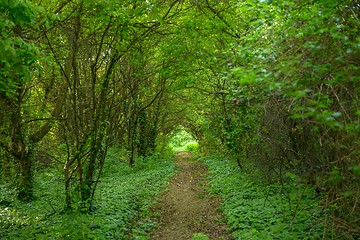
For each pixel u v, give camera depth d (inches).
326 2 167.6
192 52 410.6
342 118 155.9
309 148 211.2
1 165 475.5
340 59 132.0
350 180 177.6
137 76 442.3
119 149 835.4
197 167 848.3
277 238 276.5
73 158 371.6
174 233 352.2
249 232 302.8
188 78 453.4
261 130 294.0
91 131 374.9
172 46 398.6
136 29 361.7
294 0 179.2
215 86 504.4
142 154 877.8
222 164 757.9
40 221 327.3
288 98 175.2
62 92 418.6
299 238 262.2
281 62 142.0
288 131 244.4
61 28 347.3
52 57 332.8
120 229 335.0
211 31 398.3
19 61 201.8
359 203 179.8
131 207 425.7
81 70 436.5
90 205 374.0
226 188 499.5
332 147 179.0
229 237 317.7
